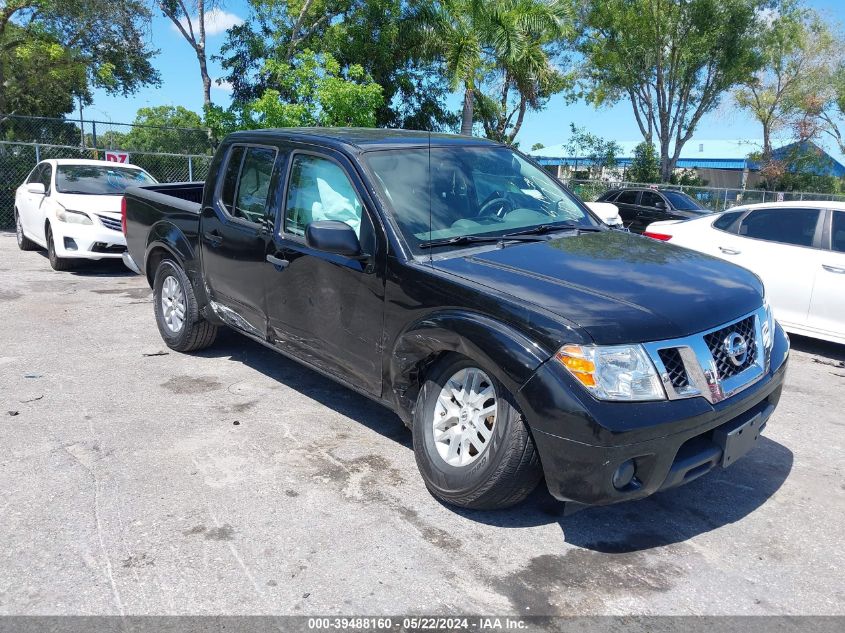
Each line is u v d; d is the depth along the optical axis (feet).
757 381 11.71
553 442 10.36
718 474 14.17
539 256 12.81
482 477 11.30
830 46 132.36
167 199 20.85
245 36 75.00
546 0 72.33
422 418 12.51
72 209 33.68
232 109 61.00
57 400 17.15
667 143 121.80
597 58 118.32
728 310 11.48
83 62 67.10
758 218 25.66
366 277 13.41
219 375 19.19
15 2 59.98
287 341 15.85
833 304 23.07
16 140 61.26
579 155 122.62
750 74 123.75
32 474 13.34
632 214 63.05
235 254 17.12
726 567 10.93
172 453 14.35
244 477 13.39
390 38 74.13
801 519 12.44
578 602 9.96
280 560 10.78
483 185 15.15
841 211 23.72
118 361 20.29
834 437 16.33
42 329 23.68
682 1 111.86
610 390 10.14
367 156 14.32
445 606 9.80
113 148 59.41
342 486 13.15
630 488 10.39
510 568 10.75
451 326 11.55
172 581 10.21
